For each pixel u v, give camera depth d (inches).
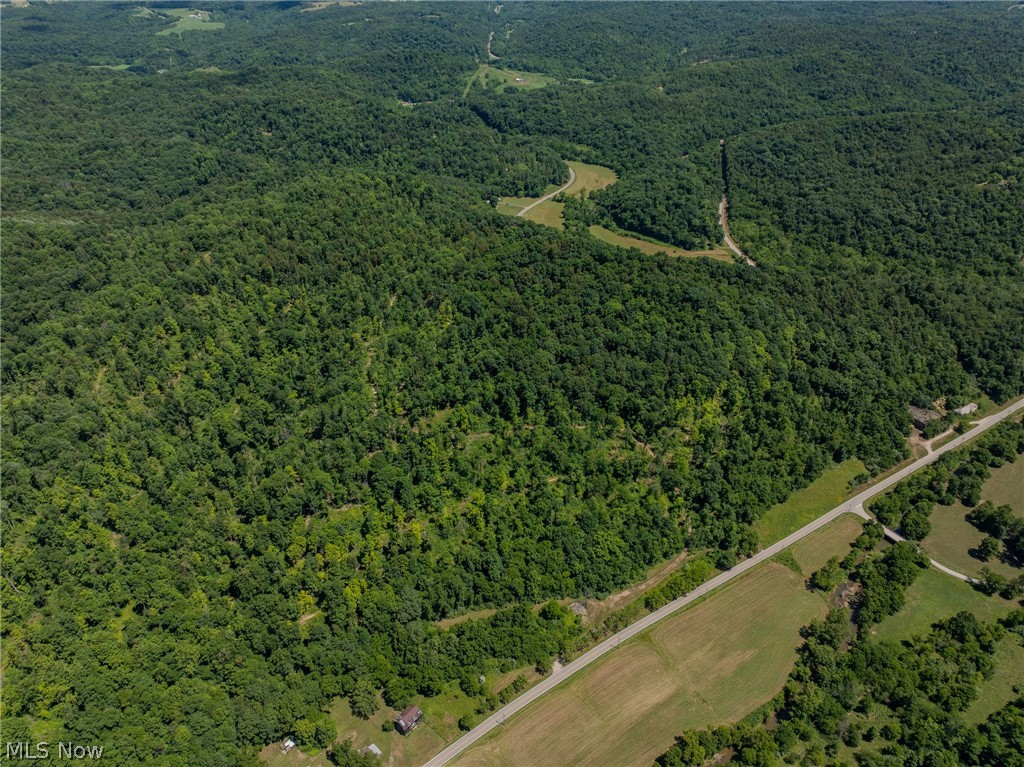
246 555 6215.6
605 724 5339.6
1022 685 5556.1
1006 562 6796.3
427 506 6811.0
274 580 5989.2
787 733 5088.6
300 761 5034.5
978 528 7175.2
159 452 6870.1
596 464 7224.4
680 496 7135.8
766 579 6589.6
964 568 6737.2
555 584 6210.6
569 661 5787.4
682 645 5944.9
